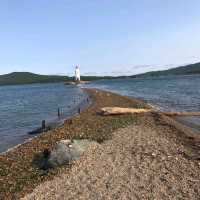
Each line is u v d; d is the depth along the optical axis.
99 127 31.17
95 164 19.33
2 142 32.09
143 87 141.88
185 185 15.36
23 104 84.06
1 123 47.06
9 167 20.38
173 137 25.50
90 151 21.89
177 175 16.73
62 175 17.95
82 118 38.47
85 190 15.73
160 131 28.27
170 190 14.93
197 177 16.25
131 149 22.28
